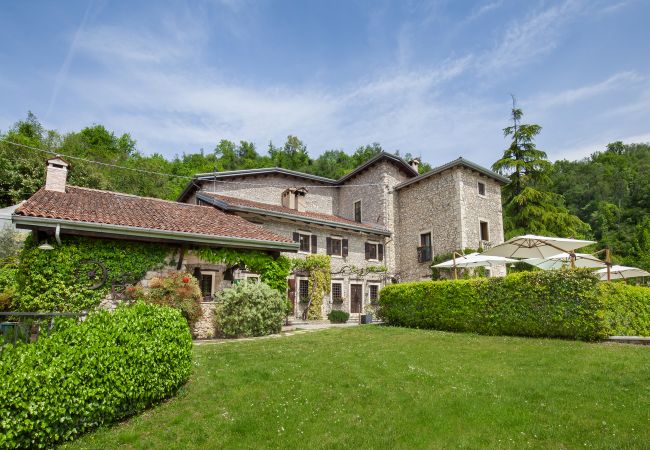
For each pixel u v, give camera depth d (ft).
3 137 100.12
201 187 78.28
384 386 19.56
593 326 28.37
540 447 12.93
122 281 34.76
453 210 72.13
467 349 27.37
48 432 12.69
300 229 67.10
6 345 13.32
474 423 14.93
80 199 39.60
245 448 13.62
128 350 16.05
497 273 73.31
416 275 77.61
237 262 42.98
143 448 13.62
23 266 32.45
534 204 92.43
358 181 91.25
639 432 13.48
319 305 65.46
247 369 22.70
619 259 95.09
